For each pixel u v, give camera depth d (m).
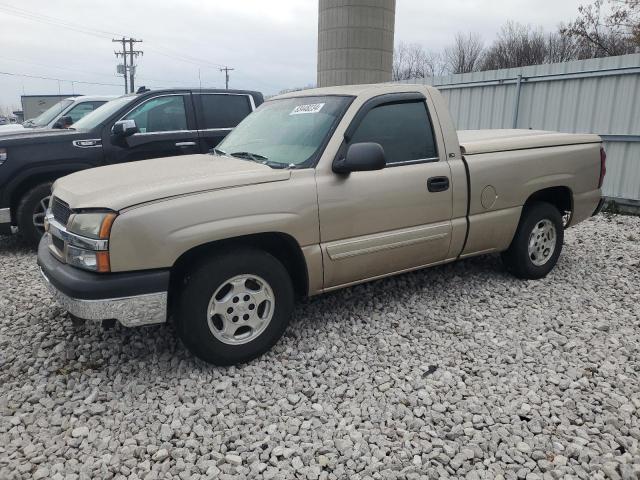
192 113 7.18
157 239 2.99
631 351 3.63
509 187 4.52
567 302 4.47
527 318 4.15
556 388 3.18
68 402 3.06
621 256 5.83
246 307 3.37
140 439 2.74
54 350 3.66
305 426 2.83
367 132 3.81
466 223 4.30
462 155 4.29
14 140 6.09
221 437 2.76
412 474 2.47
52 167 6.27
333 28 12.45
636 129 8.10
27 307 4.46
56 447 2.68
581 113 8.77
